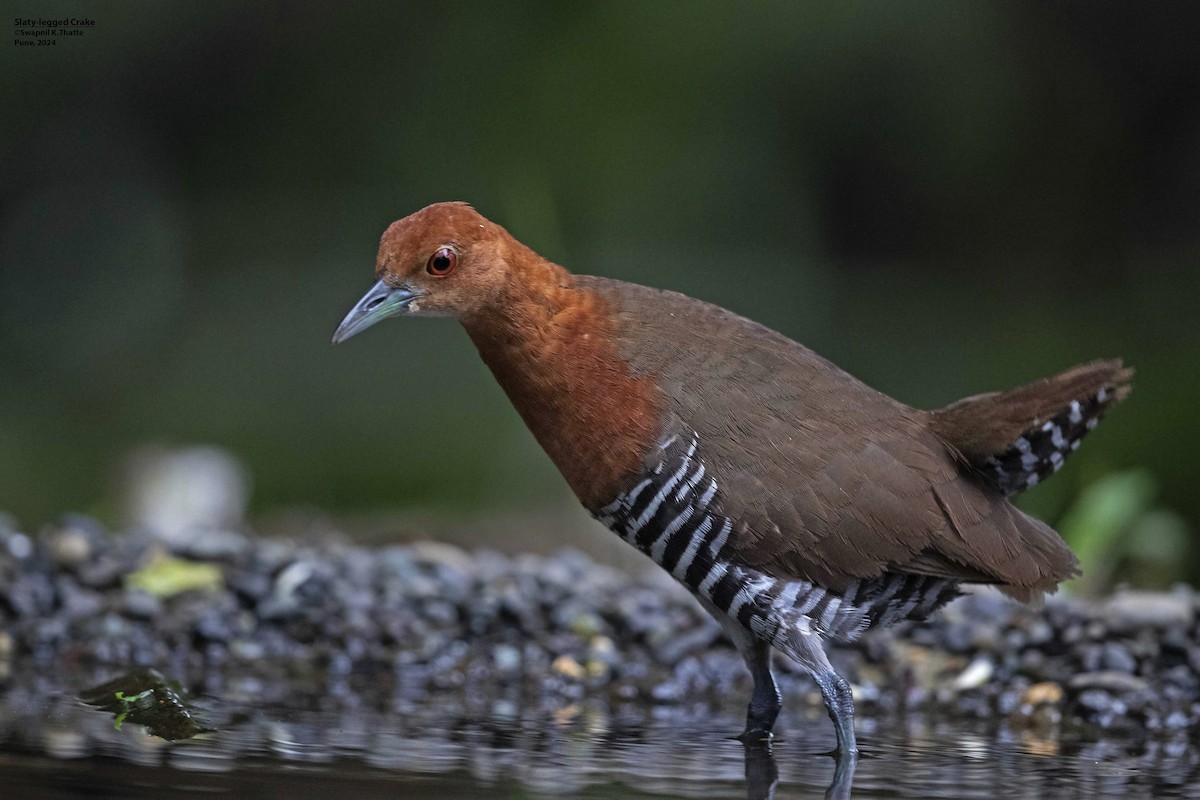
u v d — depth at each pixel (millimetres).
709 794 4980
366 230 18016
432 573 8617
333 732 5906
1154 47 18922
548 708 6824
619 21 17859
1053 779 5477
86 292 18016
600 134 17703
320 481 14953
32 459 15406
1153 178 19281
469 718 6438
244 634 7875
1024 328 18125
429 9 18094
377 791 4793
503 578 8500
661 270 17344
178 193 18453
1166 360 17188
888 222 18797
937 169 18672
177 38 18203
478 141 17781
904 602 6242
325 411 16172
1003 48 18484
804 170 18266
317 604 8109
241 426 16031
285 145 18391
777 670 7523
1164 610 7750
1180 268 18953
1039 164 18984
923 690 7309
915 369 17281
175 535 8969
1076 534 9852
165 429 16125
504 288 6238
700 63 17859
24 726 5742
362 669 7645
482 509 13141
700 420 6113
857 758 5840
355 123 18188
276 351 17312
